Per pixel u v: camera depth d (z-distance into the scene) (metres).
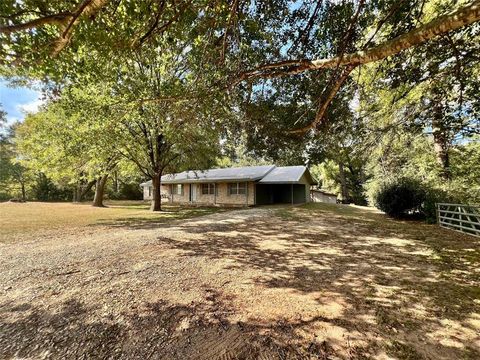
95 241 6.77
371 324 2.80
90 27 2.99
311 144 5.89
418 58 4.82
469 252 5.66
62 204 21.84
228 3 3.34
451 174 10.02
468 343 2.44
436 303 3.27
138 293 3.60
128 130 12.45
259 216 12.15
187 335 2.64
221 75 4.19
